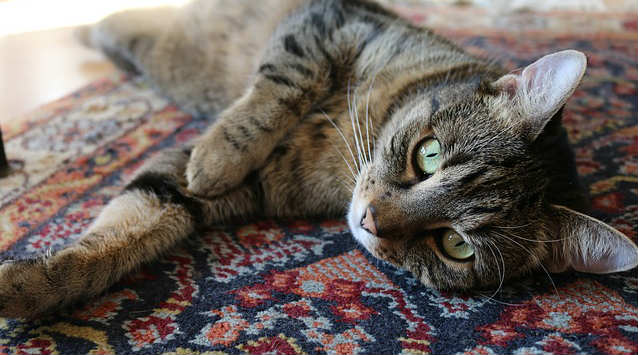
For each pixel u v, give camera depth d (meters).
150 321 0.36
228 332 0.35
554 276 0.42
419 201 0.38
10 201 0.43
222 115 0.45
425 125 0.40
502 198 0.38
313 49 0.47
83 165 0.48
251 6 0.55
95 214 0.43
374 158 0.42
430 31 0.54
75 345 0.34
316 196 0.46
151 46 0.58
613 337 0.36
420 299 0.39
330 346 0.35
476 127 0.39
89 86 0.59
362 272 0.41
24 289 0.34
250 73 0.54
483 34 0.74
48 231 0.41
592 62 0.68
